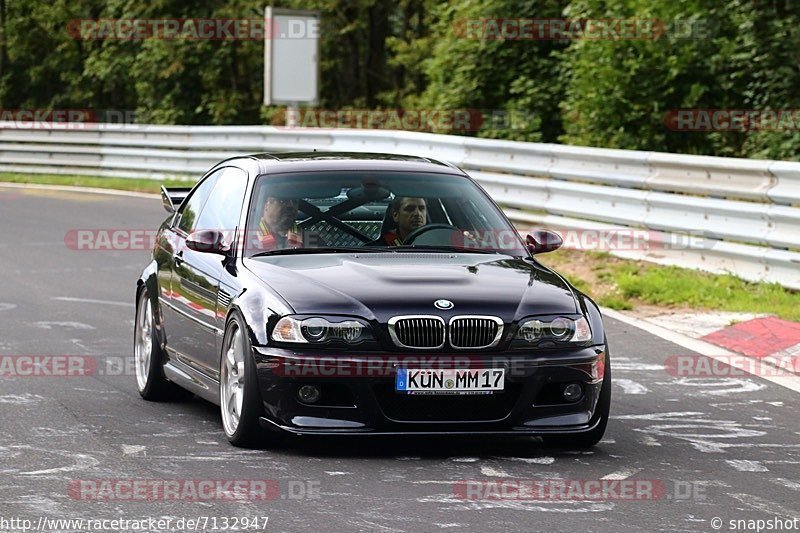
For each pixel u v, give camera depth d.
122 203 68.44
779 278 37.88
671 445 21.84
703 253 40.81
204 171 76.56
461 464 20.03
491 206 24.30
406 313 19.98
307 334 19.97
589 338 20.84
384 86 121.44
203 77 115.06
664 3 60.81
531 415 20.36
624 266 42.78
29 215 62.75
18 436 21.83
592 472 19.66
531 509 17.28
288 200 23.27
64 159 85.19
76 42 131.00
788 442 22.23
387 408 19.98
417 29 118.50
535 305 20.62
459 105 75.75
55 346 31.59
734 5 59.72
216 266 22.92
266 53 82.69
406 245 22.91
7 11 132.50
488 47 74.75
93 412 24.19
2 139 88.75
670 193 44.72
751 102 60.91
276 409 20.11
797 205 37.41
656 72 61.56
